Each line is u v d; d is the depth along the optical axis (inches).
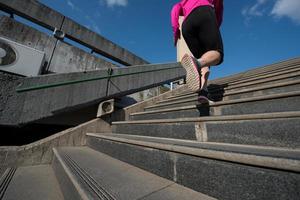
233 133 47.8
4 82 76.0
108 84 127.7
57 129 134.0
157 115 99.0
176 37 86.4
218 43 57.3
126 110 128.0
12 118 76.8
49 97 91.6
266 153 28.4
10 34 142.1
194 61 55.6
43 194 47.7
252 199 26.0
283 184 23.2
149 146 47.9
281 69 114.0
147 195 32.1
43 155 82.7
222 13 74.1
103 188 35.5
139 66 157.3
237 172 28.6
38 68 127.0
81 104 107.4
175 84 231.6
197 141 54.0
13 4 159.8
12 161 73.9
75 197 36.9
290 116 38.2
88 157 65.7
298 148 35.5
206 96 74.1
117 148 64.5
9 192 47.7
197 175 34.5
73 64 177.3
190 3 68.4
